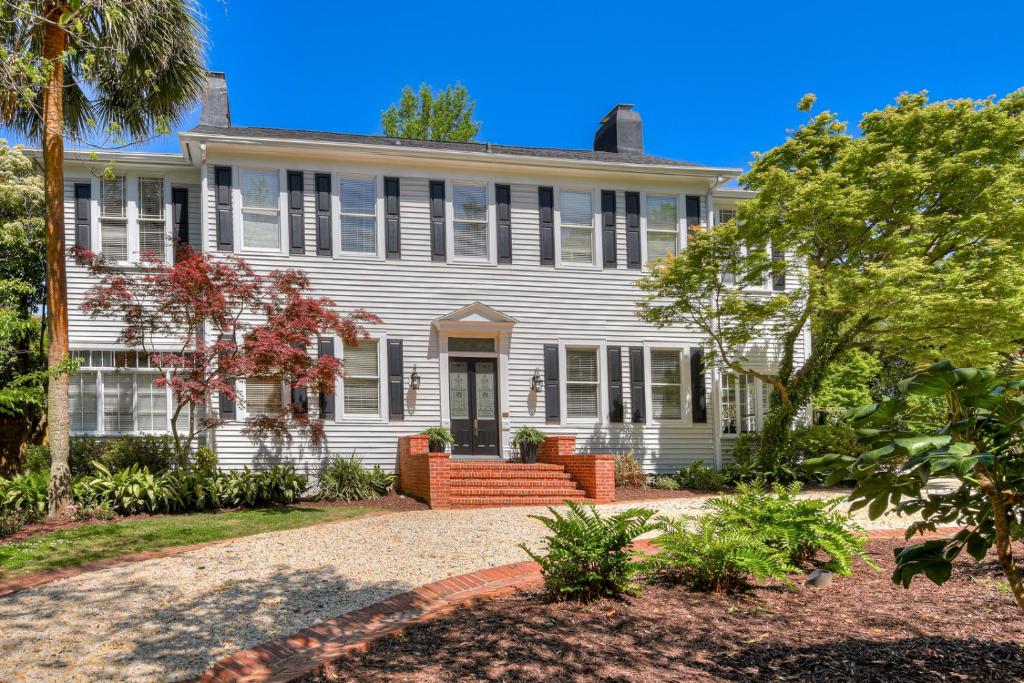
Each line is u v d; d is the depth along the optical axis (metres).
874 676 4.26
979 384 2.57
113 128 9.25
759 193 16.08
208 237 15.04
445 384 16.19
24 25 8.49
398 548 8.76
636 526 6.42
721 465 17.73
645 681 4.17
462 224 16.75
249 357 12.02
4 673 4.81
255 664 4.88
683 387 17.70
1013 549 7.86
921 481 2.68
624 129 20.61
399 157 16.06
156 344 15.55
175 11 11.94
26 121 12.39
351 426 15.59
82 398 15.25
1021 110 16.22
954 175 14.72
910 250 14.52
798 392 16.41
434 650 4.77
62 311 11.38
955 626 5.29
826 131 16.72
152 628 5.73
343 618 5.86
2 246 15.37
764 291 18.55
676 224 17.91
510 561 8.00
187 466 13.02
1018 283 14.61
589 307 17.22
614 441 17.12
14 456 15.72
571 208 17.42
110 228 15.61
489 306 16.59
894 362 21.58
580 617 5.49
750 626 5.32
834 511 8.16
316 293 15.59
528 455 16.06
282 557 8.26
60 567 7.92
